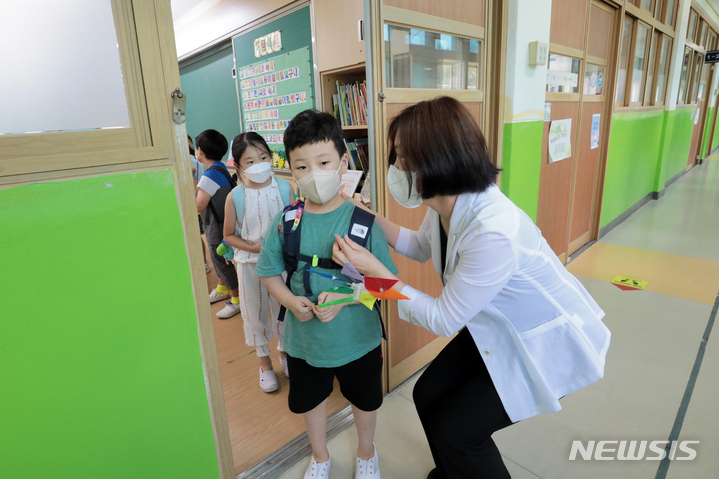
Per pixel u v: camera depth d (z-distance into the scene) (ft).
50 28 2.34
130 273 2.81
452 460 3.40
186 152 2.94
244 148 5.52
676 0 16.33
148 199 2.80
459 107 2.88
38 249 2.42
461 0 5.91
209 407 3.48
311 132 3.41
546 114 8.66
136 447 3.09
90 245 2.61
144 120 2.73
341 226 3.65
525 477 4.66
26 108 2.33
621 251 12.02
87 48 2.48
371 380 4.07
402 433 5.37
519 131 7.47
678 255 11.62
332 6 7.89
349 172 7.07
